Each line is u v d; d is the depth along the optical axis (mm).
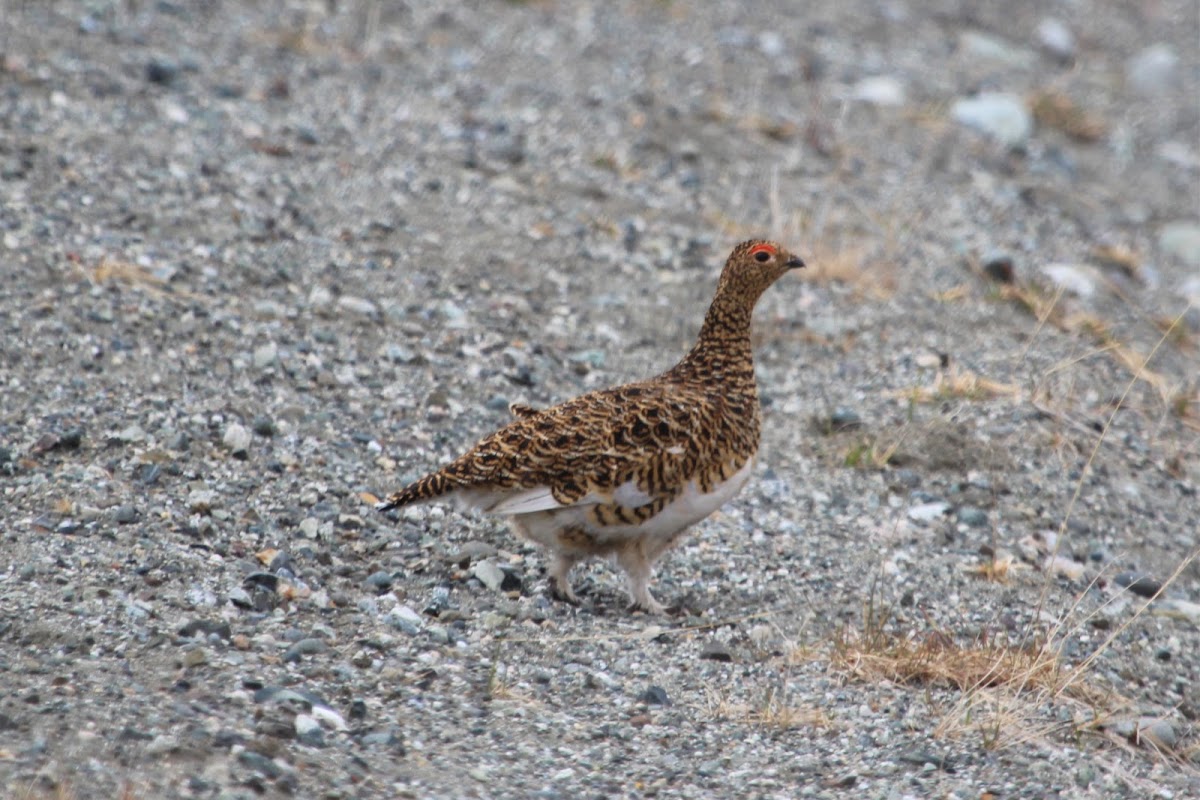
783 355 18906
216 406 14836
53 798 8477
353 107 23578
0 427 13773
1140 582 14617
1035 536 15398
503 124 24047
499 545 13578
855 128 27031
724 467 12375
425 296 18344
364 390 15938
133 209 18703
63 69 22328
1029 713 11609
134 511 12773
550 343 17984
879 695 11734
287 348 16344
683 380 12828
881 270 21375
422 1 29234
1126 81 34688
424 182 21469
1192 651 13586
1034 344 19734
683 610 12969
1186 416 18906
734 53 29641
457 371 16766
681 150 24328
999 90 31250
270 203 19766
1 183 18516
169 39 24562
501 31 28500
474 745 10234
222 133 21500
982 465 16578
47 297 16188
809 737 11031
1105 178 28531
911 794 10211
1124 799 10445
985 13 36875
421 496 12375
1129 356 19953
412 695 10789
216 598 11656
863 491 15883
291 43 25609
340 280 18250
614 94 26250
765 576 13805
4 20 23688
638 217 21812
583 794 9758
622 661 11883
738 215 22469
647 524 12266
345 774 9414
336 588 12312
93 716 9477
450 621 12094
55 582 11453
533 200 21688
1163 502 16609
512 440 12172
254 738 9547
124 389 14836
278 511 13352
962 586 14102
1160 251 25078
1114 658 13164
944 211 24062
